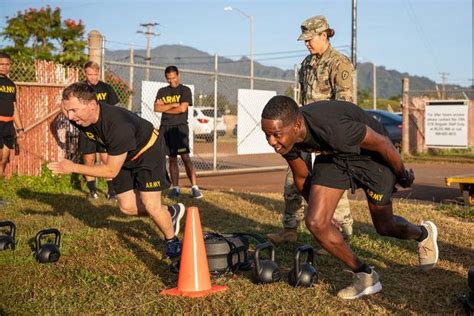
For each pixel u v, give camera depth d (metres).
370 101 60.88
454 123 20.02
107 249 6.20
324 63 6.06
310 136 4.15
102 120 4.94
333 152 4.29
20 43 28.12
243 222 7.84
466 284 5.04
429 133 20.45
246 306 4.32
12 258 5.68
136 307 4.36
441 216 8.46
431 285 5.02
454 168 18.05
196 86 14.34
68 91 4.82
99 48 11.83
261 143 15.96
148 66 12.83
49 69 11.53
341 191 4.49
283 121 3.93
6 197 9.88
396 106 59.69
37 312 4.23
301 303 4.44
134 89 12.68
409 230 4.99
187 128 10.02
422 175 15.48
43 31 28.53
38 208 8.84
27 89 11.23
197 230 4.74
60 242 6.27
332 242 4.49
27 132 11.20
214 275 5.10
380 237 6.78
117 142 4.95
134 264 5.63
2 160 9.52
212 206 9.11
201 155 19.69
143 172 5.46
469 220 8.24
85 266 5.54
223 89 15.20
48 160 11.42
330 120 4.05
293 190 6.35
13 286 4.87
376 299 4.60
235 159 20.08
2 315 4.19
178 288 4.70
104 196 10.28
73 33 29.09
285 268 5.50
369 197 4.76
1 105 9.30
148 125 5.45
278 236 6.40
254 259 4.91
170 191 10.25
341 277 5.25
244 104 15.46
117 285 4.94
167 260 5.68
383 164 4.59
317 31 6.04
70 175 11.30
